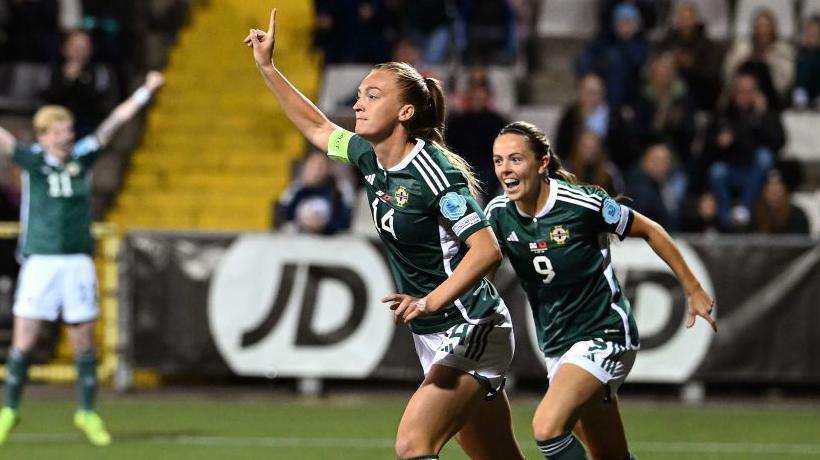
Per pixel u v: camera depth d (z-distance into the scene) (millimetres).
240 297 35625
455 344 16359
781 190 38031
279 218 39625
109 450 27359
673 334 35094
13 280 37156
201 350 35688
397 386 37969
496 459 17516
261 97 50688
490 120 40438
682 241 35250
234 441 28656
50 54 50781
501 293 34969
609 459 19203
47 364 38250
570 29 54688
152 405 34219
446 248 16078
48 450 27328
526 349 35125
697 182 41281
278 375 35562
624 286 35062
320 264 35500
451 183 15672
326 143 17203
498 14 49500
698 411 34000
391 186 16000
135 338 35875
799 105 47719
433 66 48312
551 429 17469
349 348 35438
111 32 46250
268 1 54062
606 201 18266
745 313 35219
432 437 16031
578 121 41531
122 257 35938
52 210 28016
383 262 35406
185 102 50438
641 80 44312
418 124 16141
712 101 45781
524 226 18375
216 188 47344
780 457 27172
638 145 41375
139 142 49000
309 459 26453
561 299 18531
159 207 46375
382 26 49562
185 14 54406
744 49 48281
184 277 35719
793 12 54062
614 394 18469
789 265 35219
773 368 35250
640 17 48281
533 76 51156
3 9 51500
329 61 49812
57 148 28000
